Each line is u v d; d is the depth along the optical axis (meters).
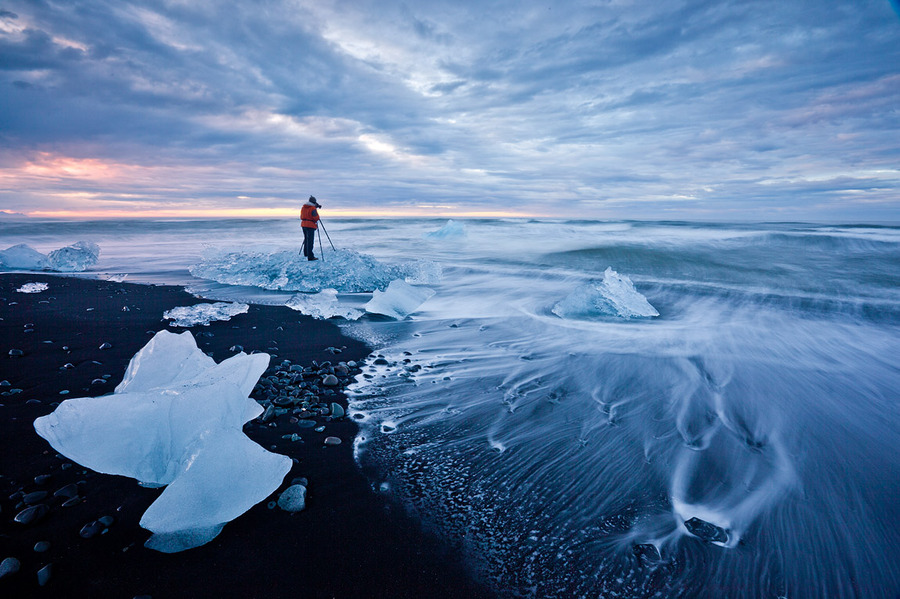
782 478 2.59
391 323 6.19
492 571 1.90
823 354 4.75
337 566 1.90
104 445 2.16
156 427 2.31
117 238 20.72
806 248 13.55
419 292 7.73
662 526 2.19
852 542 2.09
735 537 2.12
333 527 2.14
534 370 4.30
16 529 2.01
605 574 1.89
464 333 5.64
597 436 3.06
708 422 3.26
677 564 1.95
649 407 3.50
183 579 1.80
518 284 9.22
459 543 2.07
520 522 2.22
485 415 3.37
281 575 1.84
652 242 15.91
